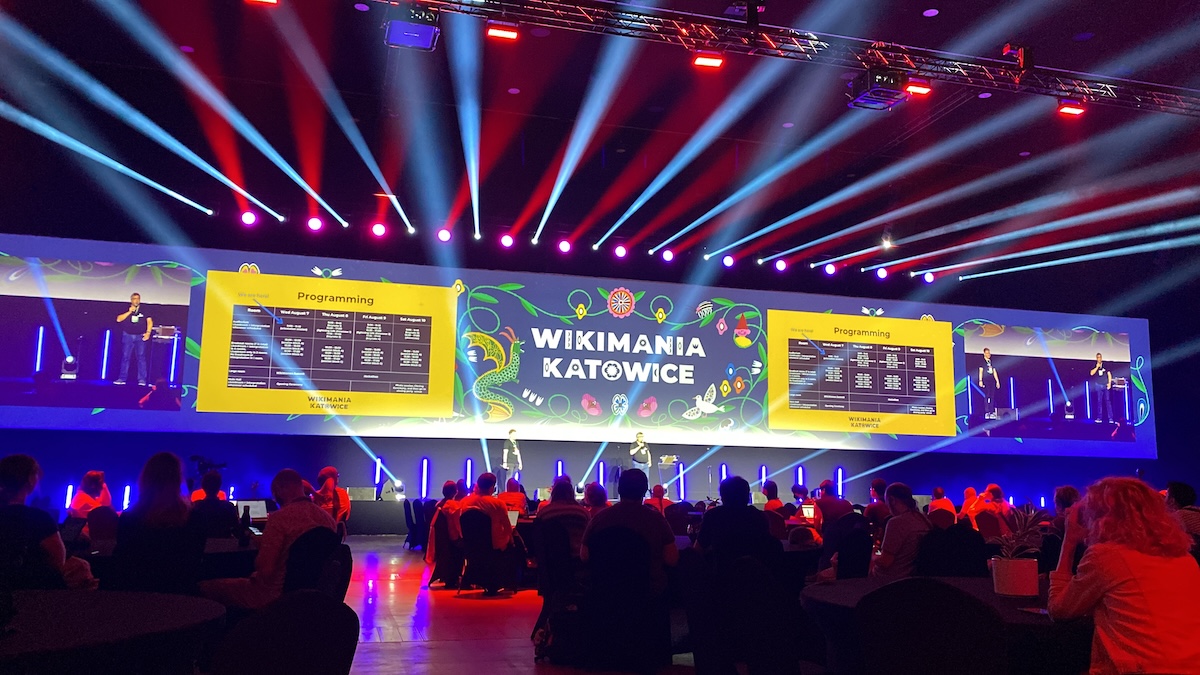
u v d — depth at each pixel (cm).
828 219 1323
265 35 884
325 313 1202
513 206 1252
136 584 408
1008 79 900
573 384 1269
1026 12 793
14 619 264
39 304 1118
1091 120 1013
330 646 224
